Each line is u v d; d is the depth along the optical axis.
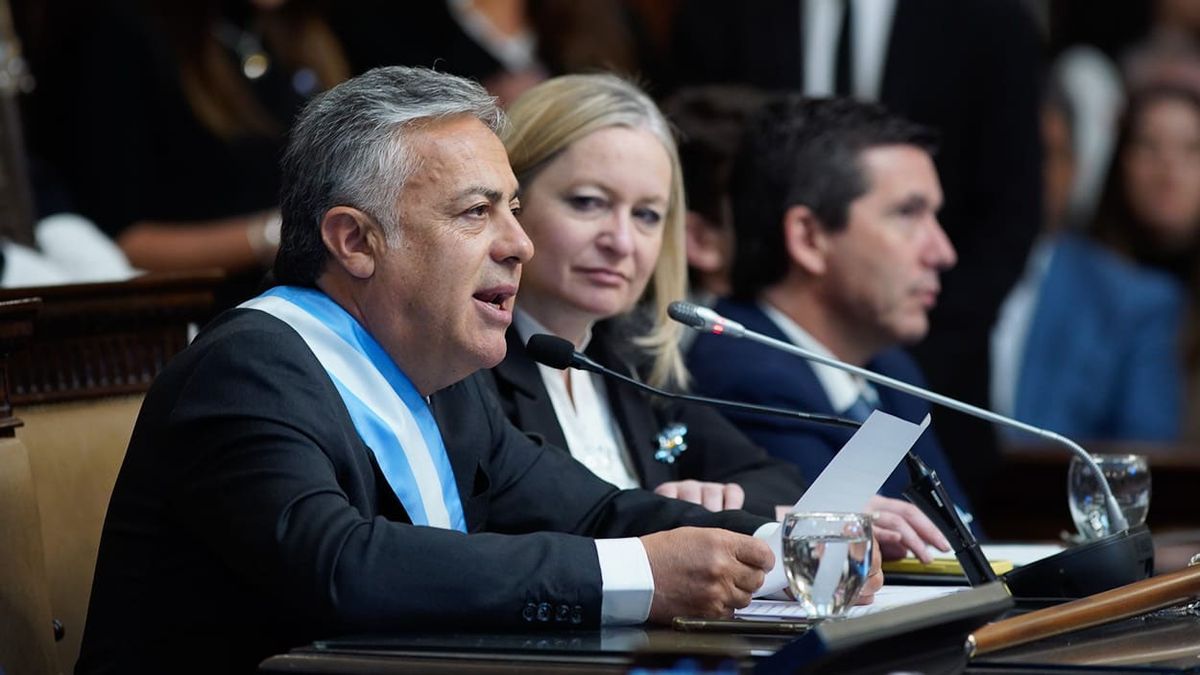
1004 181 16.64
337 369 8.38
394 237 8.38
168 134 15.16
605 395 10.96
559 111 10.58
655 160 10.66
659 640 7.47
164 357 10.32
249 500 7.71
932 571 9.91
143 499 8.08
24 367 9.73
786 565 7.82
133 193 15.06
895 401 13.21
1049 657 7.07
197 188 15.16
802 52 16.83
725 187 12.89
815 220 12.56
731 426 11.48
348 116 8.41
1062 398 19.91
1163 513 17.03
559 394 10.70
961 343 16.31
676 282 11.18
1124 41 22.77
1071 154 21.59
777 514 10.51
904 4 16.67
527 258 8.58
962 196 16.77
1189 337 20.42
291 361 8.07
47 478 9.65
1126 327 19.95
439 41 17.23
